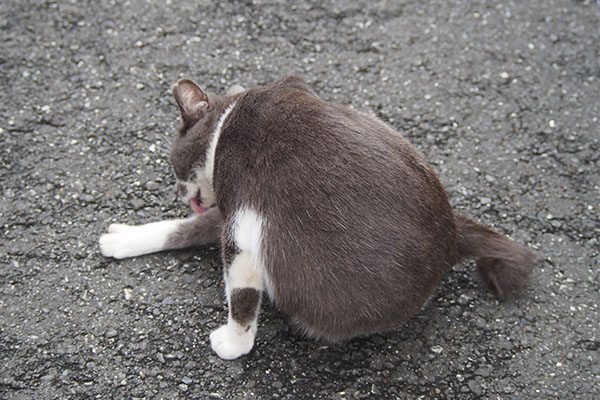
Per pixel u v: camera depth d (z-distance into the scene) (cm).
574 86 156
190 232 130
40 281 128
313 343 123
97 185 138
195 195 134
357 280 116
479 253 126
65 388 119
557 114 151
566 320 126
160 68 154
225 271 122
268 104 123
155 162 142
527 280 129
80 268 129
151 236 130
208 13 164
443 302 128
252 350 123
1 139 143
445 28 165
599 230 136
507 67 158
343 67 157
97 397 118
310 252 117
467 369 122
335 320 119
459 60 159
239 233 121
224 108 129
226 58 157
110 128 145
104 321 124
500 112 151
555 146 146
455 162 144
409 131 148
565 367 122
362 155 117
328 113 120
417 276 117
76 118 146
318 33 162
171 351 122
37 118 146
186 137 131
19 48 156
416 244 117
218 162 124
